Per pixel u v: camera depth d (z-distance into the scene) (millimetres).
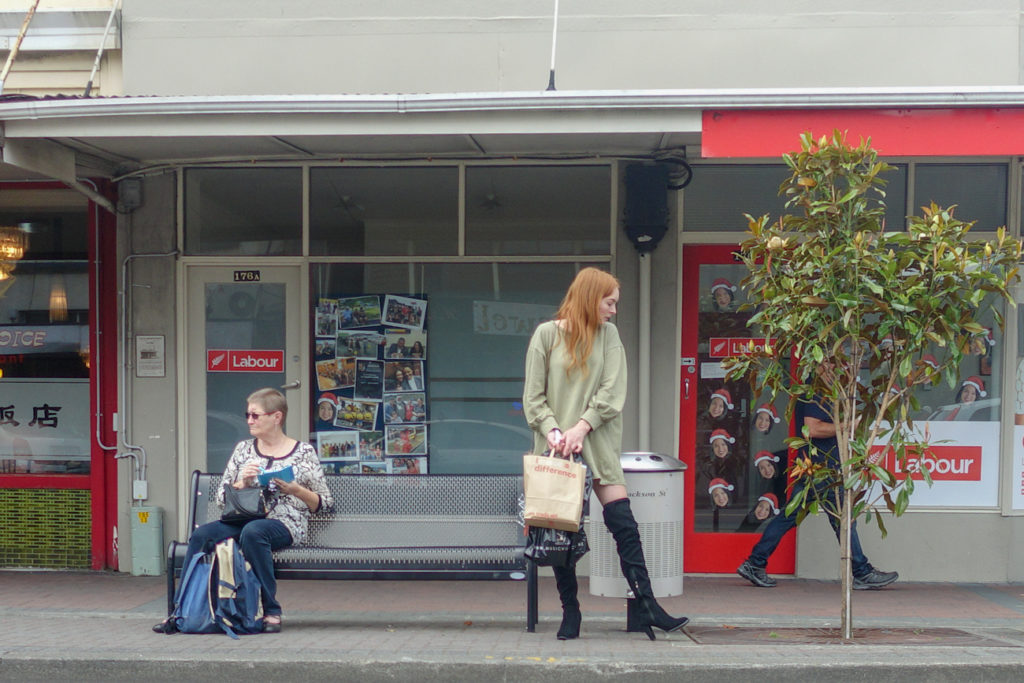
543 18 7668
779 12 7570
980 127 6176
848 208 5406
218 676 5129
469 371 8023
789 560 7902
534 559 5234
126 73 7871
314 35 7785
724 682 4977
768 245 5504
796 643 5539
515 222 7938
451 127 6477
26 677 5211
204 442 8117
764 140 6285
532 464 5207
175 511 8062
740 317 7898
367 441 8039
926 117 6195
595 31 7645
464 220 7961
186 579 5867
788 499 7496
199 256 8062
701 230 7828
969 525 7754
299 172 8031
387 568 5910
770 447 7938
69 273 8266
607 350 5469
